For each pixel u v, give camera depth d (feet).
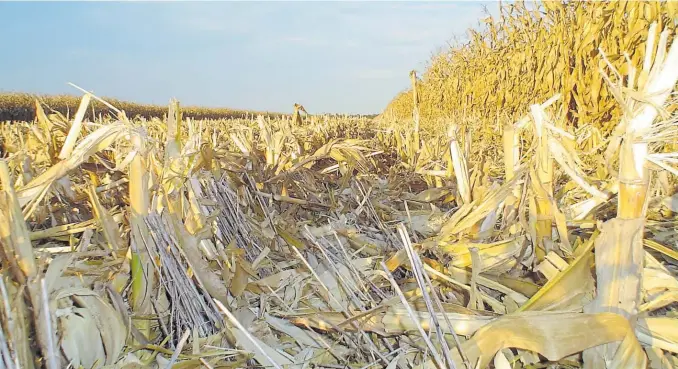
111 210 6.57
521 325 3.85
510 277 5.14
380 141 21.36
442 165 12.26
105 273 4.87
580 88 17.85
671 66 3.80
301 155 12.44
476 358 3.78
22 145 9.48
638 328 3.97
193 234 5.47
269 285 5.91
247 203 8.28
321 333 5.23
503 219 6.36
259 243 7.45
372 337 4.91
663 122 3.83
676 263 5.23
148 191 5.12
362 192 9.62
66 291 3.92
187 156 5.92
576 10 18.84
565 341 3.74
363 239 7.34
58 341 3.78
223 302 5.24
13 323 3.35
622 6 15.51
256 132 18.81
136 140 4.93
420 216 8.43
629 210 3.94
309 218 9.01
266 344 4.97
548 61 21.17
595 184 6.97
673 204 6.37
